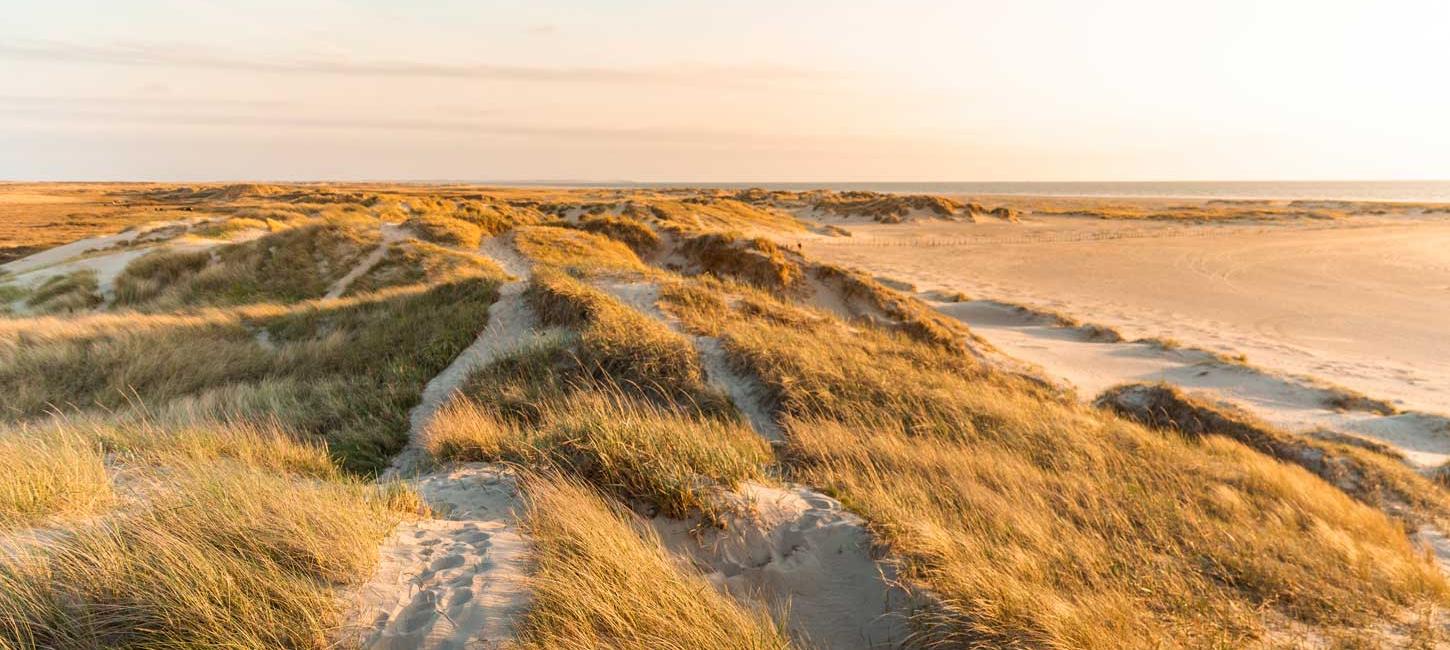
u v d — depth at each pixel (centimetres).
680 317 1248
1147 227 6500
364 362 1134
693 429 617
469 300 1402
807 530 447
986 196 16500
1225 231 6091
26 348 1201
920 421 837
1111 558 457
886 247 5012
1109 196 17738
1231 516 627
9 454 448
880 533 430
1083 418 1042
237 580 309
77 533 333
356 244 2364
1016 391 1228
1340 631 393
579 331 1062
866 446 683
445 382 988
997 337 2169
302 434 805
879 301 2236
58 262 2559
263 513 362
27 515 372
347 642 293
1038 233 5959
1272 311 2689
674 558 407
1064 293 3103
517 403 843
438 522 438
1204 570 462
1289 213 7756
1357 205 9738
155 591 294
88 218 5884
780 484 534
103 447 560
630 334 1001
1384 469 961
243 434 657
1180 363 1852
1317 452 1023
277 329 1387
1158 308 2752
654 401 873
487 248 2616
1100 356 1939
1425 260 4122
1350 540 586
